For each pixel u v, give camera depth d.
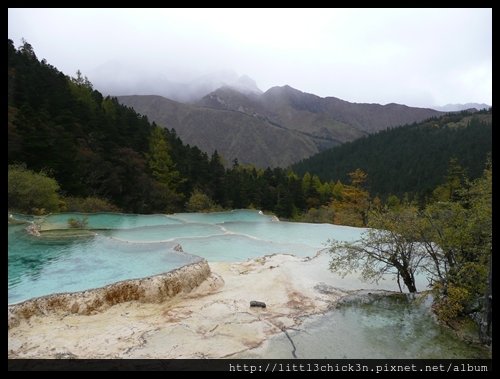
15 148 25.42
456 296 10.38
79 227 22.23
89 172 33.03
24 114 27.17
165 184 40.75
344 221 38.81
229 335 9.83
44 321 9.83
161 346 9.05
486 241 10.56
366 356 9.09
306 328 10.59
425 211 12.66
